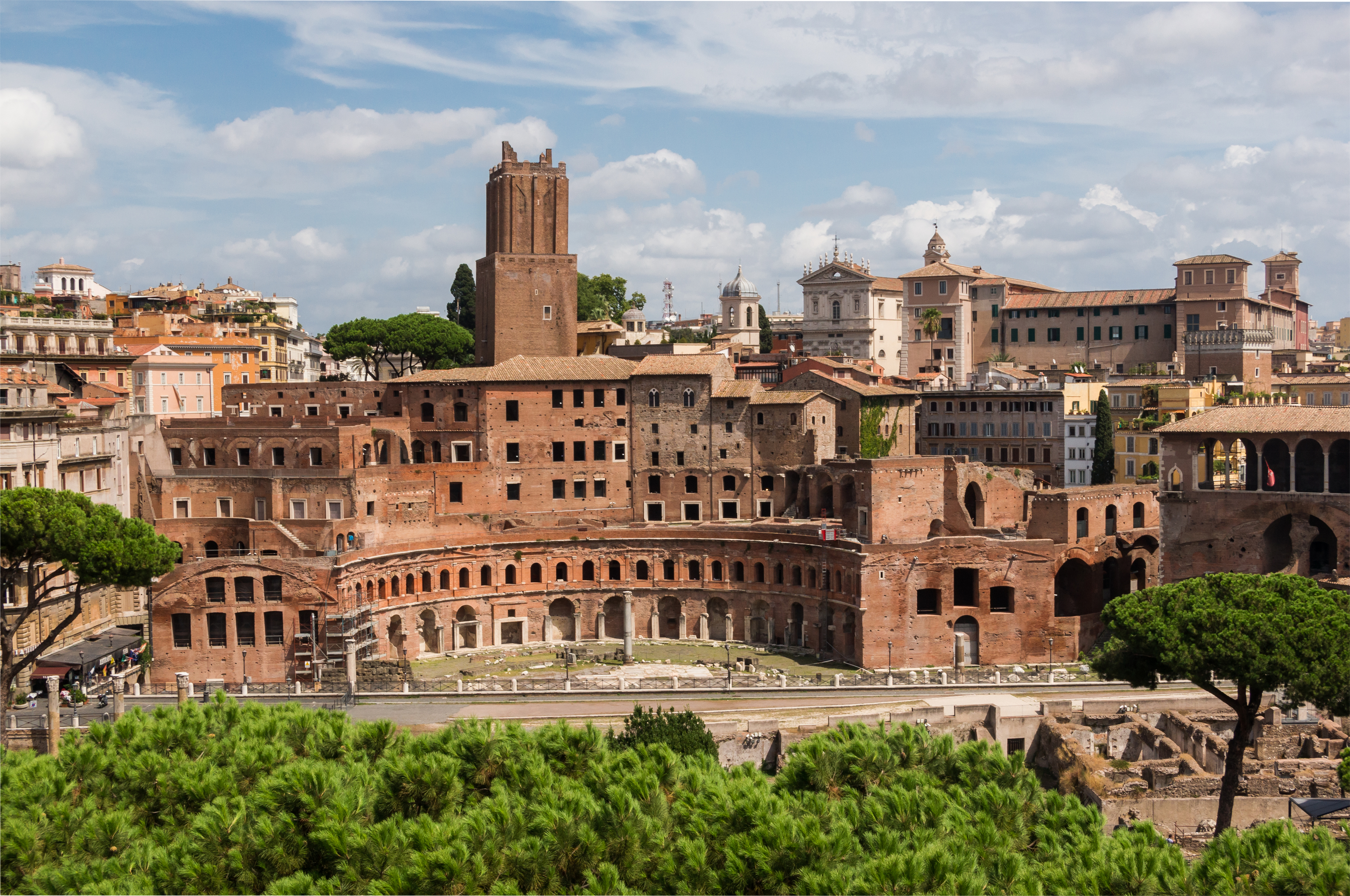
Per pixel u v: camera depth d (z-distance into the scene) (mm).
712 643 178125
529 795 70938
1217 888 60219
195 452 183125
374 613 161250
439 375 195250
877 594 159625
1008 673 150500
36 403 149750
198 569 150875
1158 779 109500
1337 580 140625
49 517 114062
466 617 176625
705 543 181000
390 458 191125
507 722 84750
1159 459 186000
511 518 188875
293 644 152500
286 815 65375
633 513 197000
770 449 191375
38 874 61781
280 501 169625
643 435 196250
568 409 194625
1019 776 73312
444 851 59688
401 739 78000
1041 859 64938
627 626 168750
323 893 59625
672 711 110375
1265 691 95500
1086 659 153375
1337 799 89188
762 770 124500
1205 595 101062
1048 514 164500
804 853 61375
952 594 160750
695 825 64625
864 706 132750
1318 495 147375
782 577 175125
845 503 179000
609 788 66062
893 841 62438
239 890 63125
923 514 172000
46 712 125062
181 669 151000
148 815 72188
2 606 113375
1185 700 131500
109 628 156875
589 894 58719
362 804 66812
